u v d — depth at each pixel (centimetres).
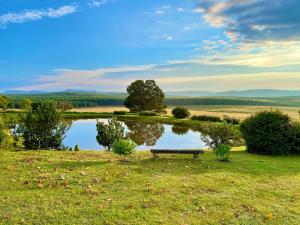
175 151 1491
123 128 2145
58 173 1079
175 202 822
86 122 5909
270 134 1772
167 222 696
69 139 3538
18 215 693
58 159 1371
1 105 7906
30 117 1898
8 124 1823
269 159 1622
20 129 1884
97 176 1054
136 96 9200
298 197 930
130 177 1055
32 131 1888
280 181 1119
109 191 893
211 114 6769
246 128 1898
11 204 759
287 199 909
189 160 1455
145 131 4622
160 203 809
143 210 755
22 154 1463
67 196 834
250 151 1875
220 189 970
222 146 1488
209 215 752
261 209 810
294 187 1041
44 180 981
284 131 1769
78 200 804
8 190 874
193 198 863
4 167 1153
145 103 9169
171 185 978
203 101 18238
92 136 3794
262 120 1822
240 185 1032
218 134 1927
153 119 6500
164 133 4372
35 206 751
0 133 1591
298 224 730
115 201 807
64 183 954
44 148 1917
